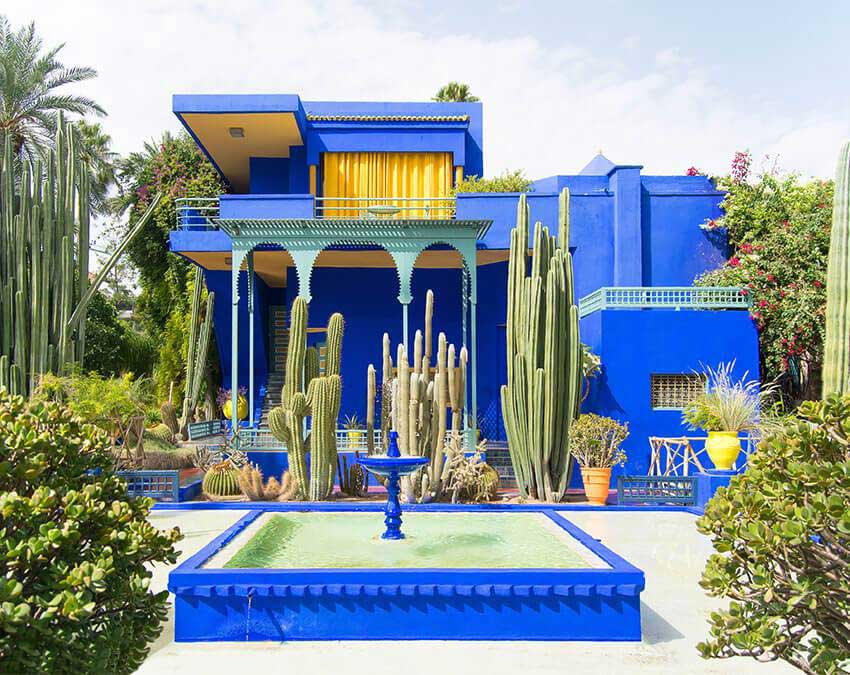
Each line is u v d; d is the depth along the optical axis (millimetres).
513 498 11852
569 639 5621
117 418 12234
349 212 17812
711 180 16203
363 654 5301
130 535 3420
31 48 22125
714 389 11836
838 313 8227
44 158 20906
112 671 3293
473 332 13977
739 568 3691
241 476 11430
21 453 3432
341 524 8602
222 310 18516
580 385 11930
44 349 13578
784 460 3615
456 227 14211
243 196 15664
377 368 17250
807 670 3488
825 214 14672
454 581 5680
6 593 2750
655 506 11172
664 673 4926
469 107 18750
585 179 16391
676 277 15859
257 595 5645
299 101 16438
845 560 3283
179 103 15711
